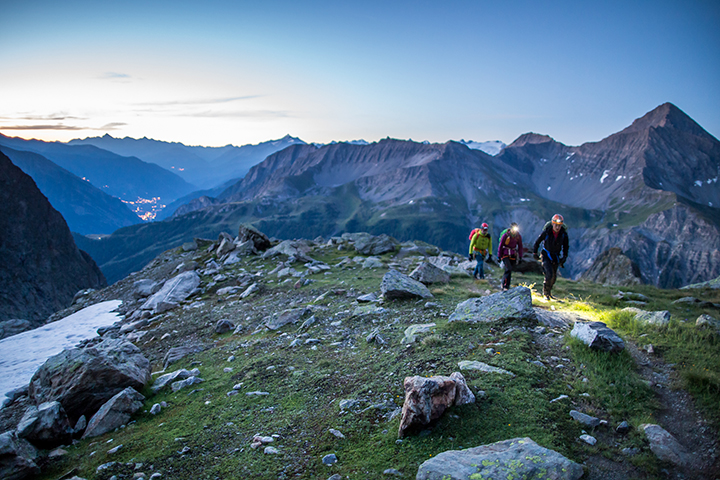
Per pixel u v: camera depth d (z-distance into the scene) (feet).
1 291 420.36
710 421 18.81
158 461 22.22
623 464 16.60
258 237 122.31
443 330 34.32
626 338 30.09
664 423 19.39
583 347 27.30
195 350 48.49
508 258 48.70
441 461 16.11
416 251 106.63
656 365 25.30
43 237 509.35
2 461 22.39
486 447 17.03
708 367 23.39
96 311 93.56
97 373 32.65
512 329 31.83
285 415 25.79
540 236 45.32
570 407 20.72
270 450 21.17
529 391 22.08
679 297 51.78
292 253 105.40
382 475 17.16
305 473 18.65
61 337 74.23
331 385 28.99
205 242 146.10
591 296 49.62
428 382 20.43
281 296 70.23
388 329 39.75
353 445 20.24
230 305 71.87
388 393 24.71
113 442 25.93
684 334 28.73
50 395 32.12
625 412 20.31
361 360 32.81
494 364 25.81
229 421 26.40
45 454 25.57
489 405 20.92
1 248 452.35
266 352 41.45
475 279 62.90
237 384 32.73
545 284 45.21
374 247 110.93
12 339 74.59
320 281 76.54
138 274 126.31
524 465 15.43
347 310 51.06
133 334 65.77
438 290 52.70
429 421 19.53
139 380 34.83
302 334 45.34
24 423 26.73
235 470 19.98
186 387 34.91
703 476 15.64
